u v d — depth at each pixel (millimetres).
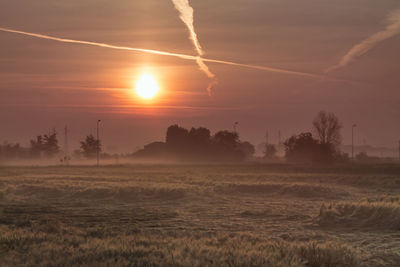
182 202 30375
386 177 56281
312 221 20250
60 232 15758
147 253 11688
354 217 19422
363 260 12094
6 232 15102
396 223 17953
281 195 35156
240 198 33250
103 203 30047
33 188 36938
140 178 55250
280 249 11930
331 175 60469
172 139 183500
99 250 11852
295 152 149125
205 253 11477
